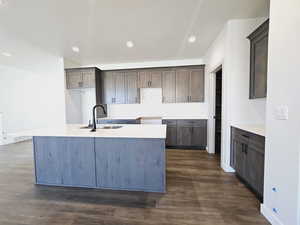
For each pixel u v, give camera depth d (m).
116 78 4.48
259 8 2.13
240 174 2.34
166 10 2.13
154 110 4.64
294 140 1.25
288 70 1.29
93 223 1.54
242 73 2.51
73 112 4.52
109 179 2.14
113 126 2.65
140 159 2.05
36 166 2.30
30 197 1.99
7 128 4.86
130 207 1.77
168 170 2.77
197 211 1.70
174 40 3.12
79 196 2.00
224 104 2.70
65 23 2.42
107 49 3.54
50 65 4.57
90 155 2.15
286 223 1.33
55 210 1.74
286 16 1.30
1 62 4.25
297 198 1.23
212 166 2.94
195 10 2.15
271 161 1.51
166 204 1.82
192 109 4.50
